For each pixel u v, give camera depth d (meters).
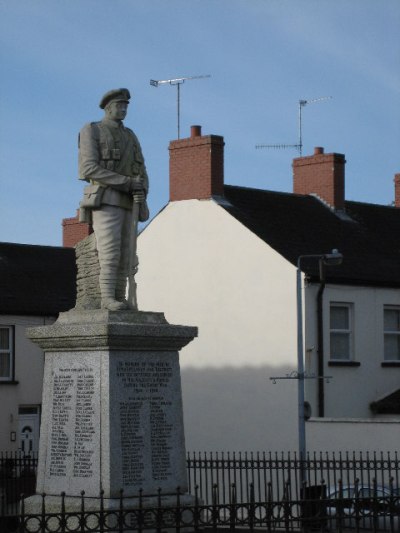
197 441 39.62
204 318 40.06
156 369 17.48
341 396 38.38
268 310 38.56
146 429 17.28
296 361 37.72
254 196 42.19
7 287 46.88
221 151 41.06
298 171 45.03
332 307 38.94
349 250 41.47
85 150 17.77
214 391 39.50
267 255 38.78
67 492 17.17
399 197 49.53
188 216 40.84
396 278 40.72
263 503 16.61
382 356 39.88
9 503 24.98
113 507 16.67
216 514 16.31
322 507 17.58
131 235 17.81
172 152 41.47
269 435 37.88
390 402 38.78
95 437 17.02
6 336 45.72
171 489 17.41
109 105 18.12
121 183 17.69
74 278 49.75
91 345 17.16
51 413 17.64
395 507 18.27
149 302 41.50
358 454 33.88
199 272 40.41
